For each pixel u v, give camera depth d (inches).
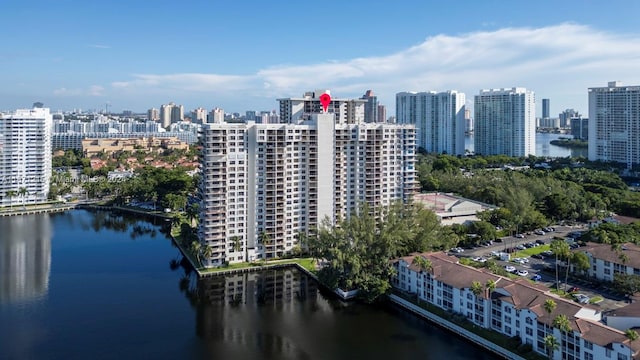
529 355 6988.2
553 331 6796.3
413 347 7539.4
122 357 7209.6
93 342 7682.1
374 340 7790.4
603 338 6240.2
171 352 7372.1
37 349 7436.0
